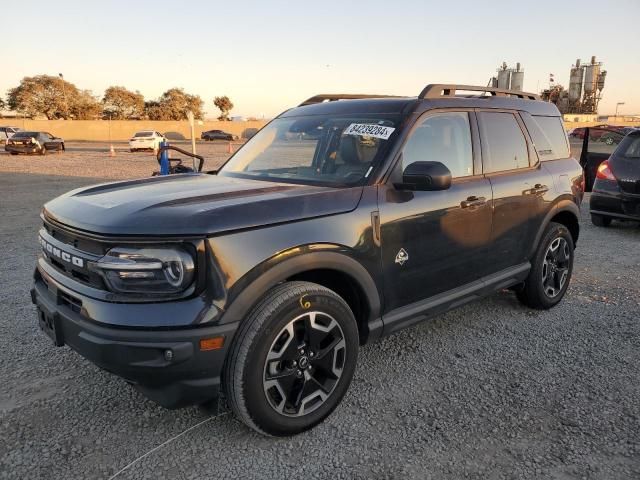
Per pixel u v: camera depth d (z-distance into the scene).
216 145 41.38
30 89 76.12
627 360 3.80
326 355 2.92
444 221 3.49
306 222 2.78
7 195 12.16
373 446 2.80
